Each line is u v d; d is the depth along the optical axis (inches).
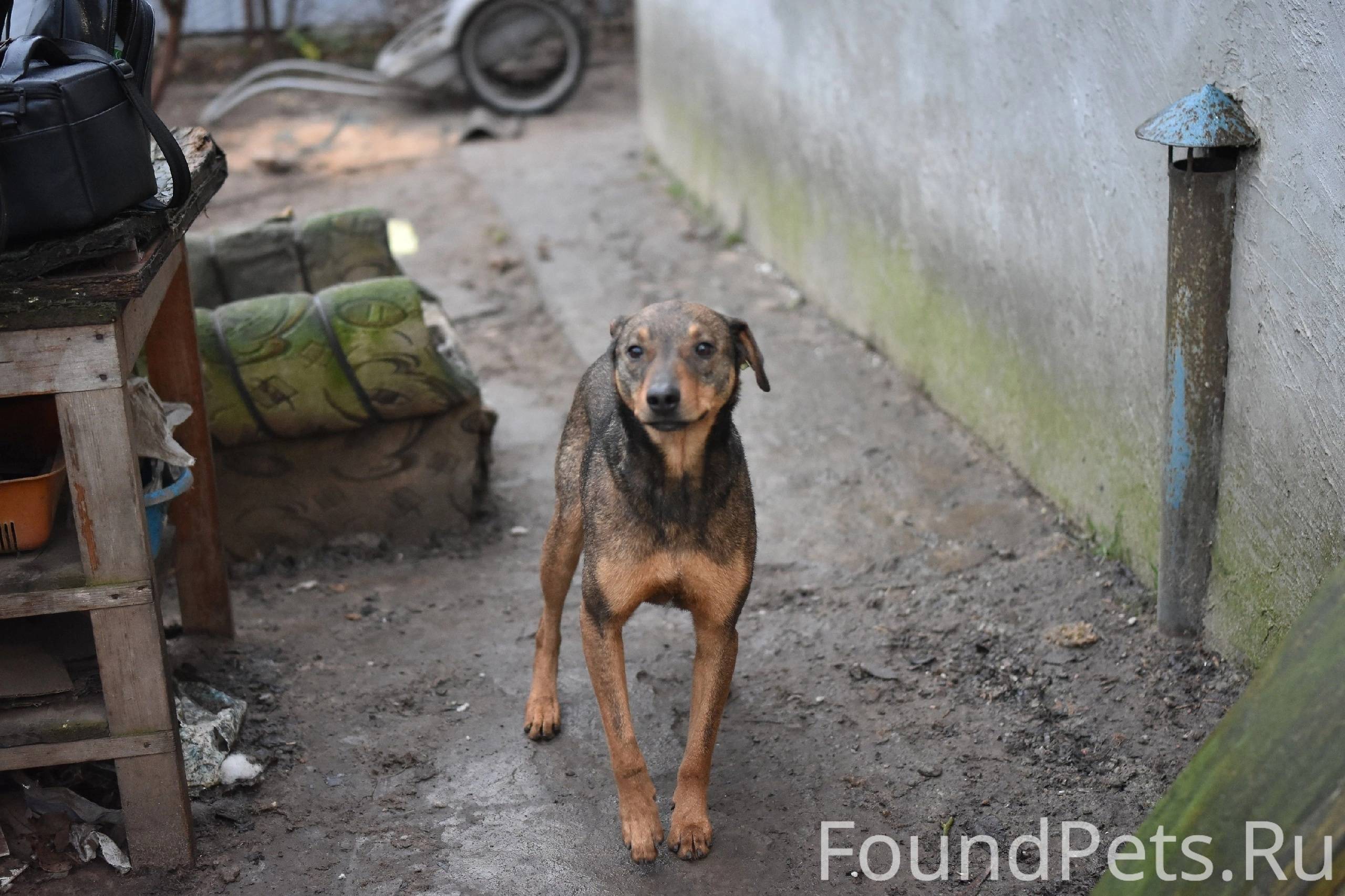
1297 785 122.7
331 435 177.9
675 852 139.4
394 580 176.9
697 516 135.8
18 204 124.1
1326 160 137.2
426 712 155.3
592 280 261.1
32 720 134.3
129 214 130.0
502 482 196.7
